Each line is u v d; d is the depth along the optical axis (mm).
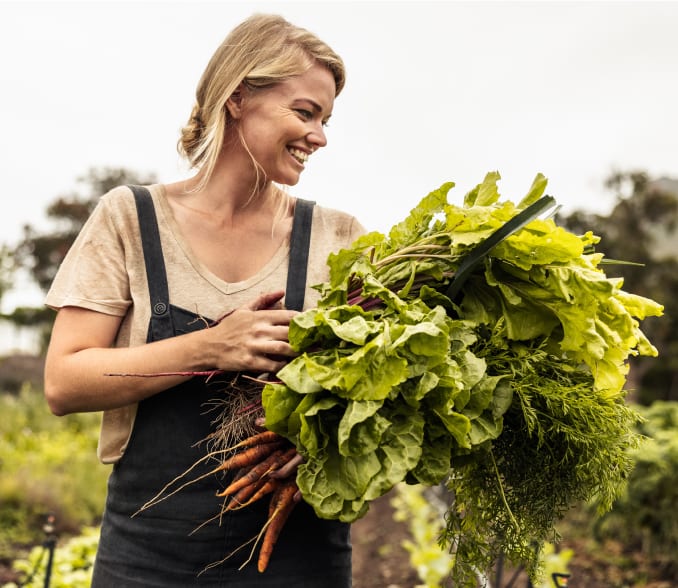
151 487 1593
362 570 5551
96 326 1615
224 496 1574
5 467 7539
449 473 1604
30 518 6129
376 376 1312
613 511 5496
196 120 1772
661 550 5355
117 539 1617
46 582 3297
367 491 1309
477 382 1368
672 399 13242
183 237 1687
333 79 1711
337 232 1856
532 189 1612
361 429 1317
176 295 1641
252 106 1651
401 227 1631
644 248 12969
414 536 6344
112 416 1651
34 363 17234
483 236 1477
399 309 1408
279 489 1490
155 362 1508
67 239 17500
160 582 1568
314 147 1680
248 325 1476
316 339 1421
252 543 1584
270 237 1777
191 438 1586
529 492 1536
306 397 1331
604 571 5359
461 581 1604
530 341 1542
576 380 1558
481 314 1518
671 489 5262
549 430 1466
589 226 13289
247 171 1727
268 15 1716
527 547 1565
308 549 1618
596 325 1477
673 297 12930
